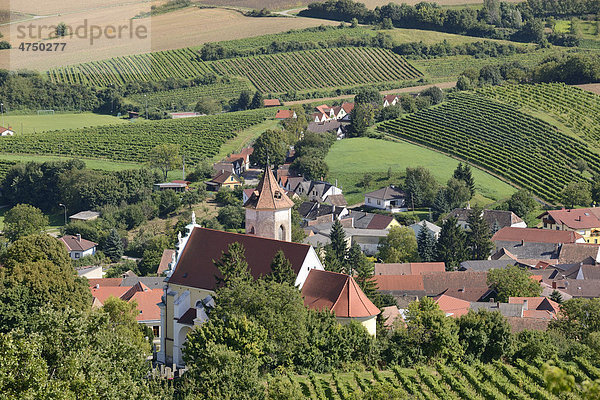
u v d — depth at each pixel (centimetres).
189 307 13025
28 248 14412
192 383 9869
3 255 14788
